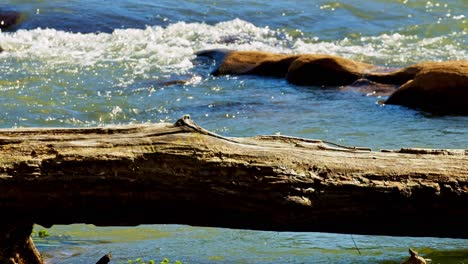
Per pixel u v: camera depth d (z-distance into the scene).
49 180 15.95
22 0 60.88
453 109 36.31
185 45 52.22
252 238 21.20
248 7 61.16
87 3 60.66
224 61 45.69
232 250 20.19
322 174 16.52
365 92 40.31
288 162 16.48
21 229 16.61
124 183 16.05
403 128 33.81
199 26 56.28
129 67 46.09
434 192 16.61
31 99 39.28
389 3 61.72
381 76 41.19
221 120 36.03
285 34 55.78
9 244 16.52
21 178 15.88
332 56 42.97
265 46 52.91
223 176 16.23
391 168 16.73
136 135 16.45
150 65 46.66
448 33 55.38
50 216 16.41
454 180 16.72
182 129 16.52
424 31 55.78
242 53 46.25
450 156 17.11
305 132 33.56
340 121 35.25
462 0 61.91
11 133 16.41
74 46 51.06
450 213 16.78
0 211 16.17
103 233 21.92
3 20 57.16
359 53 50.53
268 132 33.78
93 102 39.25
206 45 52.47
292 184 16.36
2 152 16.11
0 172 15.85
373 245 20.48
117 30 54.78
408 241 20.72
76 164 16.02
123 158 16.06
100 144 16.25
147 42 52.34
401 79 40.59
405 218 16.80
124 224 16.66
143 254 19.86
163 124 16.78
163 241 21.06
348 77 41.91
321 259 19.34
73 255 19.78
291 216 16.45
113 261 19.23
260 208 16.36
